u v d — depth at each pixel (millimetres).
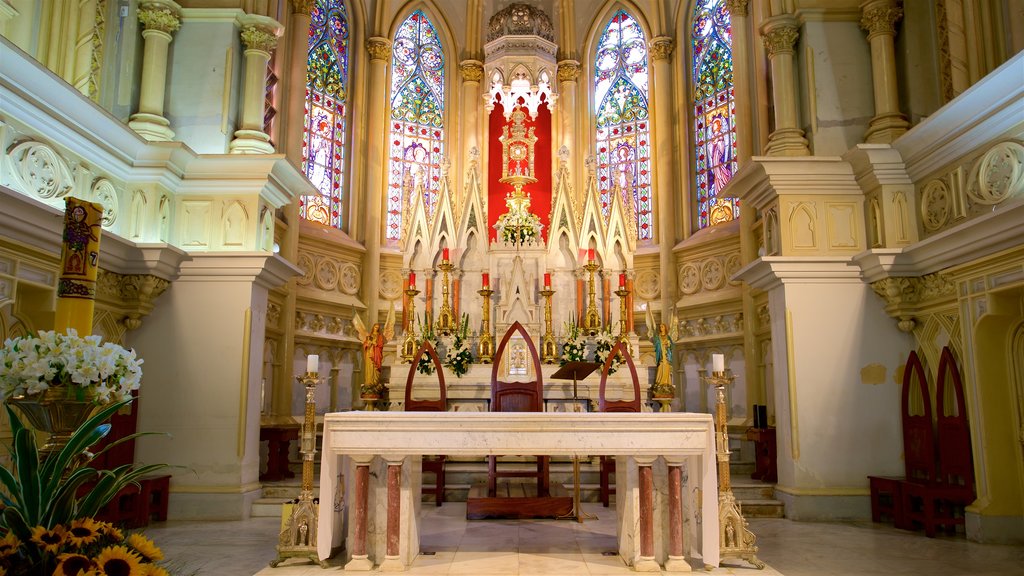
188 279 9000
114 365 4188
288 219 12062
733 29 13000
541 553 6359
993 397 7438
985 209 7750
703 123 14352
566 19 15922
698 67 14570
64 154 7629
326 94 14102
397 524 5789
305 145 13539
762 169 9430
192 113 9688
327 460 5785
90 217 4645
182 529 7871
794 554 6688
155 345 8875
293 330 12008
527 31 14414
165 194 9109
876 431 8875
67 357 3961
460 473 9820
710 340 13047
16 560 3219
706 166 14188
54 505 3461
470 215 12516
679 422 5773
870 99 9805
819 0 10023
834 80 9875
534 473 8289
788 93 9969
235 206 9312
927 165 8648
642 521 5777
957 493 7570
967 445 7652
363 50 14828
